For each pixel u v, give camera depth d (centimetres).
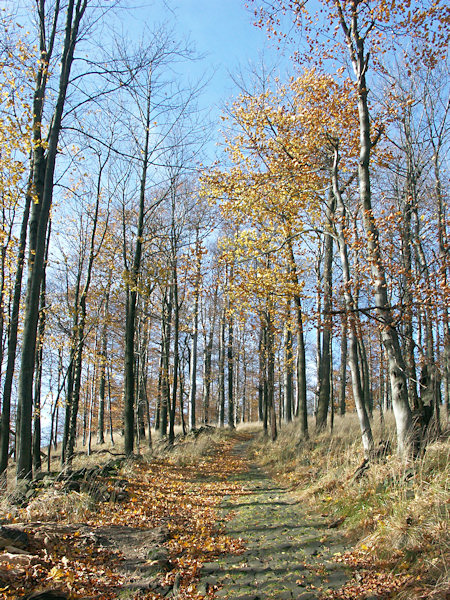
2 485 682
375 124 952
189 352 2675
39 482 694
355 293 839
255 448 1730
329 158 1052
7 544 421
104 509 650
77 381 1320
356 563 426
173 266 1546
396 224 772
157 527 590
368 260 759
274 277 1227
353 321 745
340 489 686
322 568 427
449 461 544
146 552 490
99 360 1920
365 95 812
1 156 943
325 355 1539
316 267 1576
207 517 684
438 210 1030
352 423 1323
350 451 882
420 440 663
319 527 573
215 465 1288
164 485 906
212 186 1141
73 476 755
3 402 980
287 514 669
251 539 554
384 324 723
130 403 1262
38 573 386
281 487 923
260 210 1156
